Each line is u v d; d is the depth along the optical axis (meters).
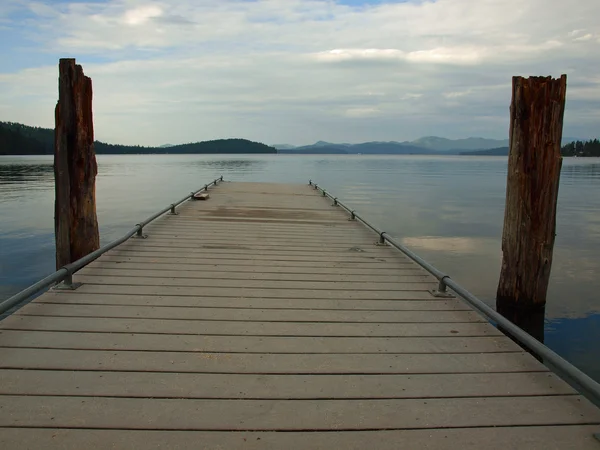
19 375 2.38
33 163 54.81
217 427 2.00
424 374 2.54
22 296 2.98
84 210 5.34
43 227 11.52
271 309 3.52
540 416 2.15
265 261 5.05
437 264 8.16
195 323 3.18
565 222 13.32
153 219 6.89
